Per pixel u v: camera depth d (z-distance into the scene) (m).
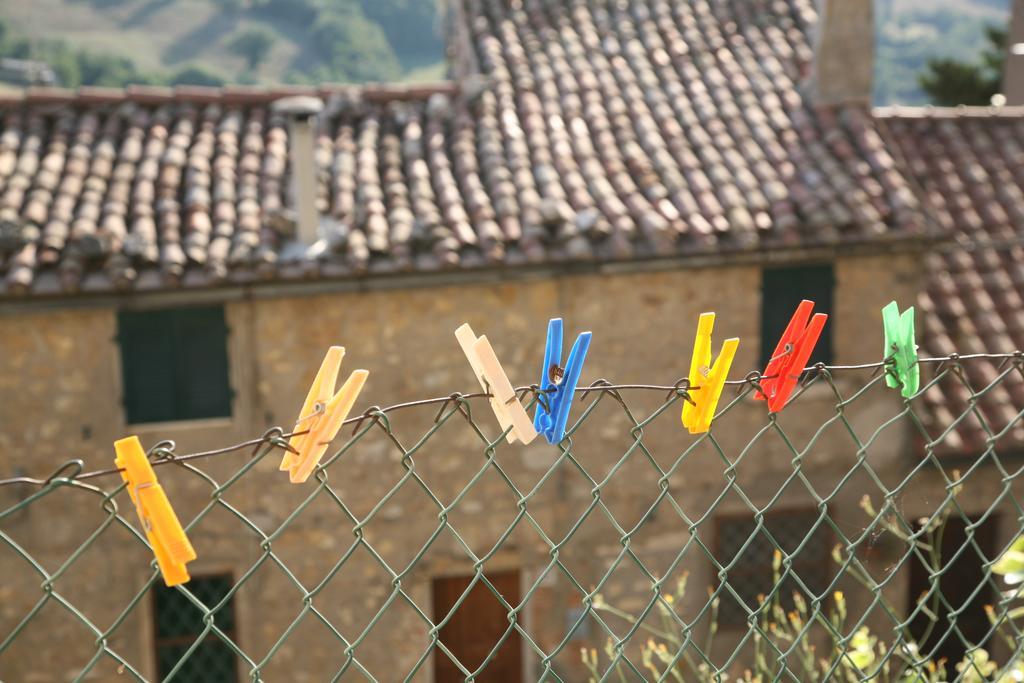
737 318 11.30
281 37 55.44
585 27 13.72
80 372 10.54
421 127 12.26
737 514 11.59
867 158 11.88
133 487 2.09
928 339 11.88
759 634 2.95
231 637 11.27
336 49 54.03
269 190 11.12
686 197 11.14
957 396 11.64
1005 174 13.34
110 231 10.32
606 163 11.63
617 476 11.39
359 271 10.30
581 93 12.66
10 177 11.02
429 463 11.19
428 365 10.99
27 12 55.25
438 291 10.83
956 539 11.93
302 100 10.58
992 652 12.26
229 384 10.80
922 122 13.80
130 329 10.55
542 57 13.20
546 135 12.04
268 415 10.87
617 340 11.16
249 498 10.95
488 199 11.17
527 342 11.05
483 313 10.95
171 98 12.34
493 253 10.45
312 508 11.05
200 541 10.95
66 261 10.05
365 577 11.27
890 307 2.88
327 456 10.96
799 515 11.71
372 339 10.88
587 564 11.52
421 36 55.88
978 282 12.42
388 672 11.50
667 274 11.08
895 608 11.80
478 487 11.27
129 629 10.99
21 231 10.17
